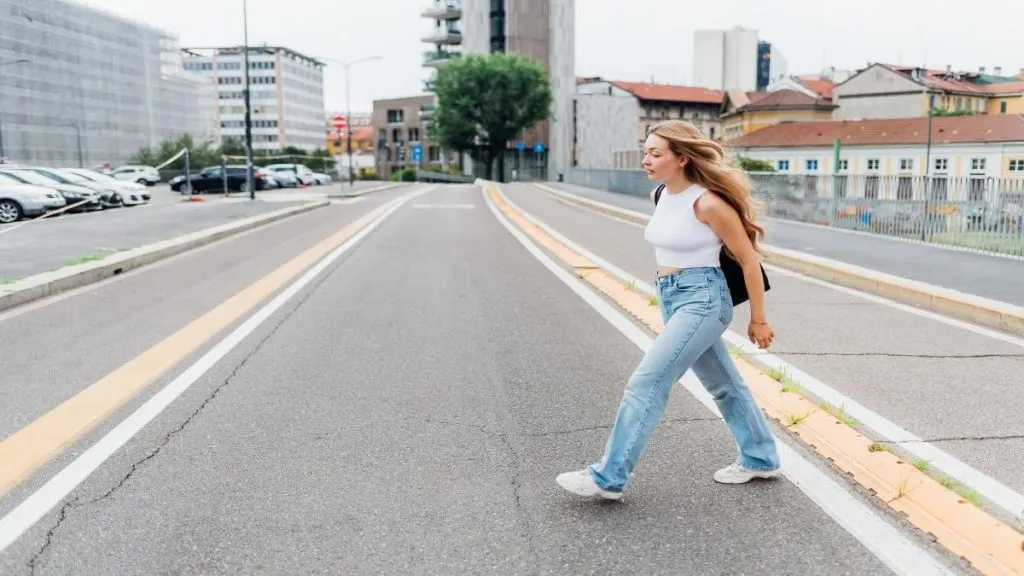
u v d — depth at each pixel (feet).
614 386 19.03
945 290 29.25
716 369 13.12
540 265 40.88
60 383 18.88
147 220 63.21
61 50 195.00
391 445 15.06
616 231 59.82
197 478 13.44
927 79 314.55
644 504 12.53
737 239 11.83
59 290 31.91
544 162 327.88
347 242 50.80
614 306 29.43
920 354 21.76
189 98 261.44
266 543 11.23
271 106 516.73
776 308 28.81
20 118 181.27
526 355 22.00
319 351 22.24
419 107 383.04
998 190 40.55
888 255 40.01
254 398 17.88
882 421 16.10
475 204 97.35
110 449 14.73
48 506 12.34
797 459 14.28
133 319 26.43
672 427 15.97
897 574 10.41
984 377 19.44
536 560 10.80
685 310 12.19
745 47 525.34
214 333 24.38
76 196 78.38
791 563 10.71
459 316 27.32
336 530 11.62
